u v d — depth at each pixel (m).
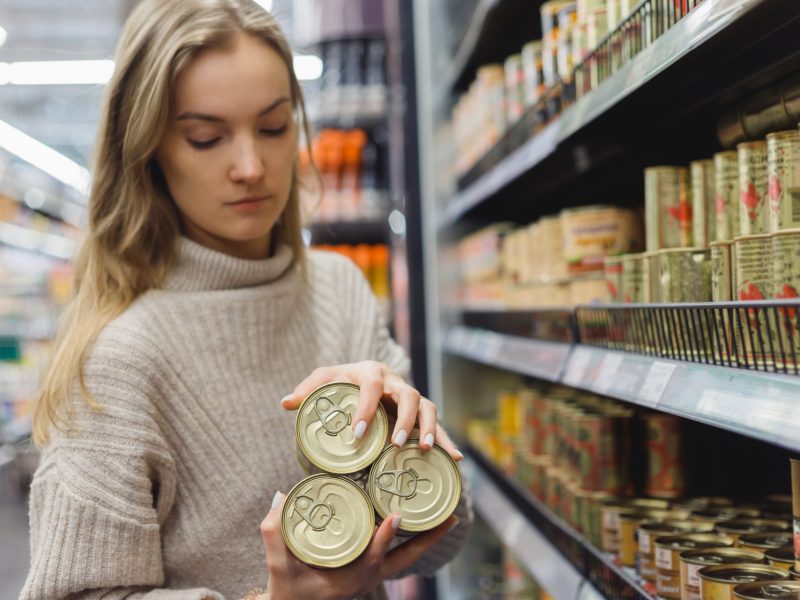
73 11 7.18
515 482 2.39
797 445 0.78
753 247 1.02
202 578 1.26
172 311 1.28
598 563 1.55
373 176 3.80
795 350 0.90
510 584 2.83
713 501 1.51
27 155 7.15
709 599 1.06
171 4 1.23
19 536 5.56
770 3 0.96
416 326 3.37
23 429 5.90
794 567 1.05
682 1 1.13
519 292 2.32
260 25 1.24
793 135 0.99
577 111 1.53
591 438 1.69
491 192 2.43
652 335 1.27
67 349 1.20
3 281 6.83
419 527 1.02
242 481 1.27
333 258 1.60
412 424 1.04
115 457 1.14
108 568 1.12
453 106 3.32
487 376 3.32
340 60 3.76
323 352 1.46
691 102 1.46
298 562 1.01
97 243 1.30
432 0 3.31
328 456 1.03
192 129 1.23
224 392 1.28
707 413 0.97
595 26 1.55
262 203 1.28
